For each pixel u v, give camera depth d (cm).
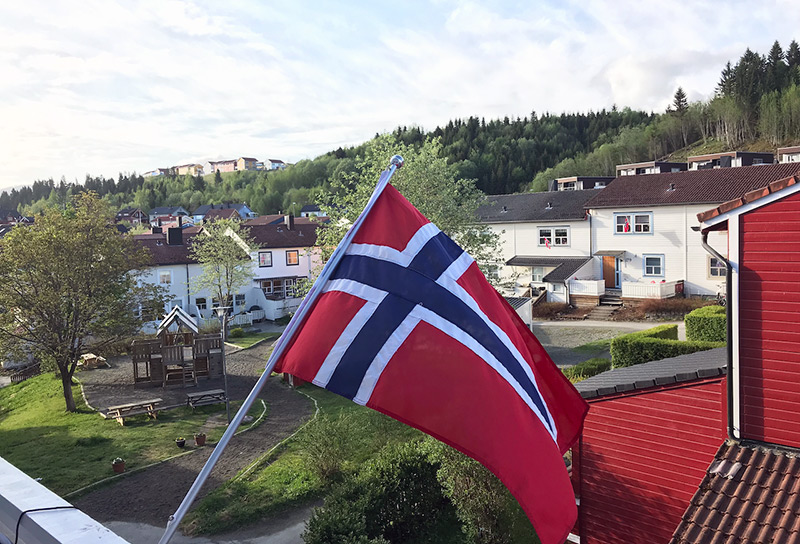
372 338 415
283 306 5006
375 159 2884
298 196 16112
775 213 871
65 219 2869
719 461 898
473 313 441
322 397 2766
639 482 1138
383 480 1391
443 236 480
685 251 3934
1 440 2445
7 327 2711
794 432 871
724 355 1277
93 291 2825
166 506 1705
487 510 1266
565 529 392
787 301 868
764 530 771
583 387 1289
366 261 439
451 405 399
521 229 4762
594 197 4419
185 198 19450
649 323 3688
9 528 169
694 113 13425
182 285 4903
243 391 2962
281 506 1630
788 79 13175
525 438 407
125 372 3497
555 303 4228
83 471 1997
